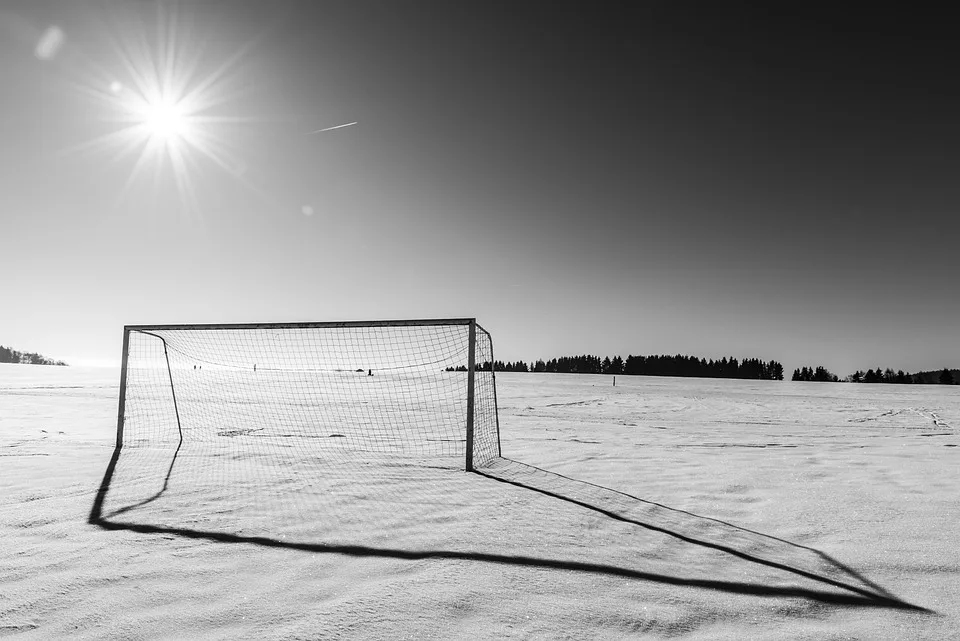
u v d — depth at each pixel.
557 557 2.76
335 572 2.50
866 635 1.91
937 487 4.62
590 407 17.52
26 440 7.85
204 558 2.69
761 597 2.26
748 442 8.55
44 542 2.93
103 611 2.05
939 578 2.50
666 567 2.63
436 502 4.03
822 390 32.75
